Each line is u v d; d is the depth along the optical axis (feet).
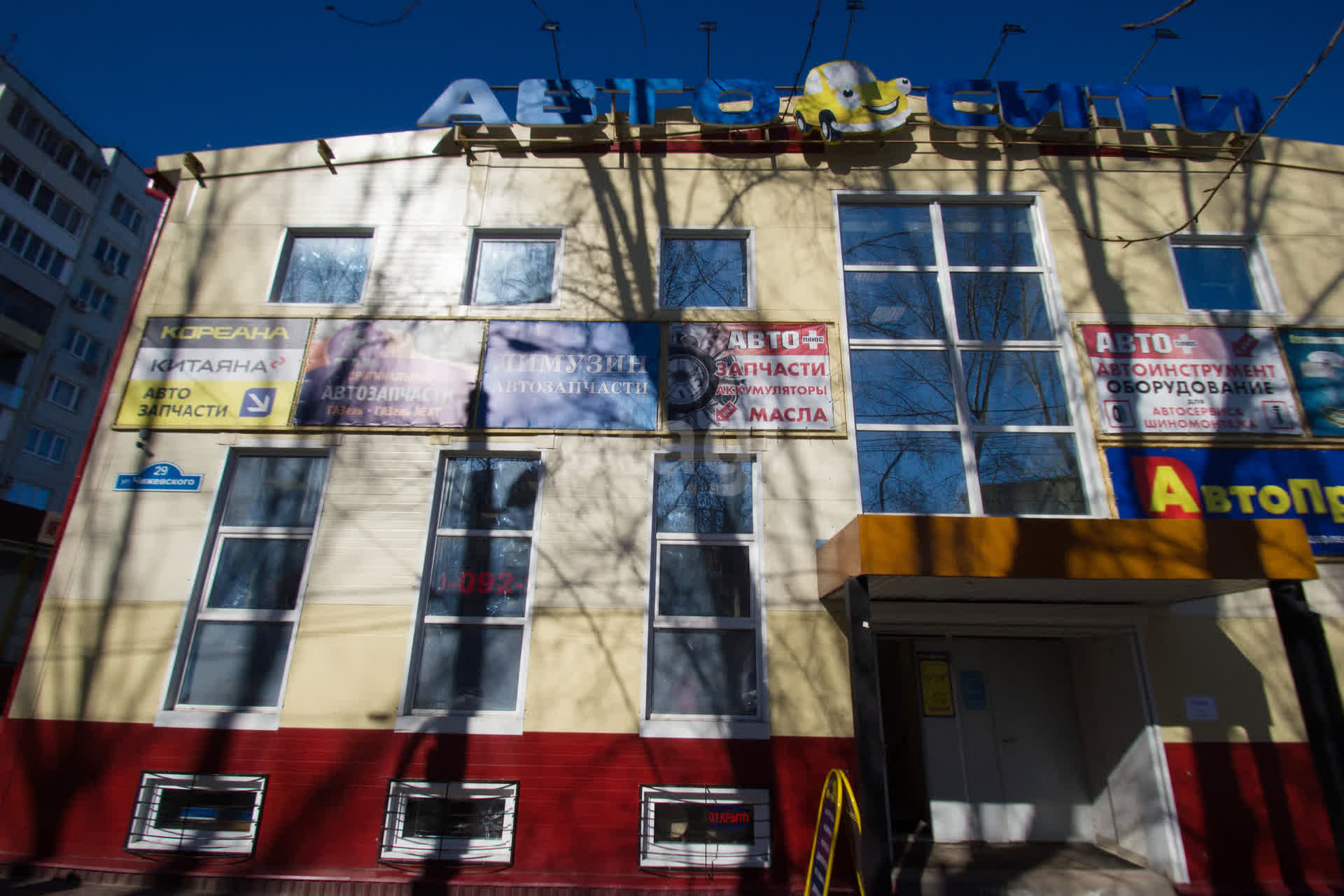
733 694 18.94
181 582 19.62
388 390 21.35
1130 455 20.83
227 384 21.52
